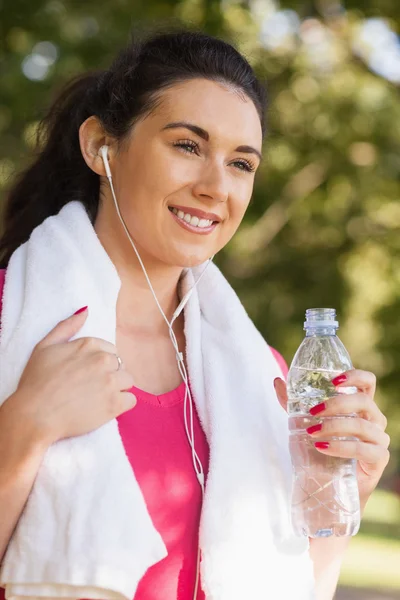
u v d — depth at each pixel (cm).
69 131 306
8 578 238
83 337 251
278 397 292
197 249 274
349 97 1006
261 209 1056
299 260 1114
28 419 237
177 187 267
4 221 320
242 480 271
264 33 993
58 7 880
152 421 269
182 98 270
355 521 273
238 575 260
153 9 878
